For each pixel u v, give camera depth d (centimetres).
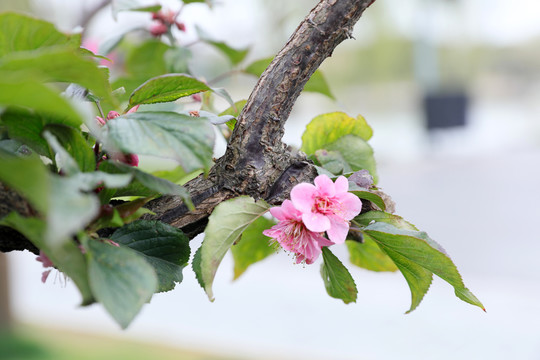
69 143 44
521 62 766
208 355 168
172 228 47
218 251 46
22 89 40
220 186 48
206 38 67
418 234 47
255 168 48
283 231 48
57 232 39
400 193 334
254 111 48
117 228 47
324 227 47
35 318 212
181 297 227
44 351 177
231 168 48
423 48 457
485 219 275
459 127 463
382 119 620
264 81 48
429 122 460
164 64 68
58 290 254
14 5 97
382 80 587
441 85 475
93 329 200
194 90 48
